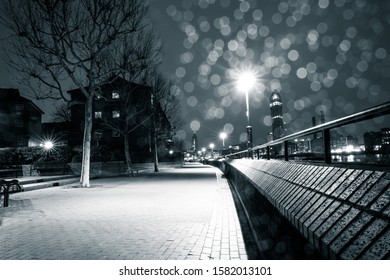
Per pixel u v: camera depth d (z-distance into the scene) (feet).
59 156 98.68
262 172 21.12
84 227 23.34
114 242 19.04
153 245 18.31
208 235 20.47
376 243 4.85
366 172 7.10
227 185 55.93
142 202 35.88
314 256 6.58
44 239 20.02
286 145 17.20
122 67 66.90
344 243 5.46
